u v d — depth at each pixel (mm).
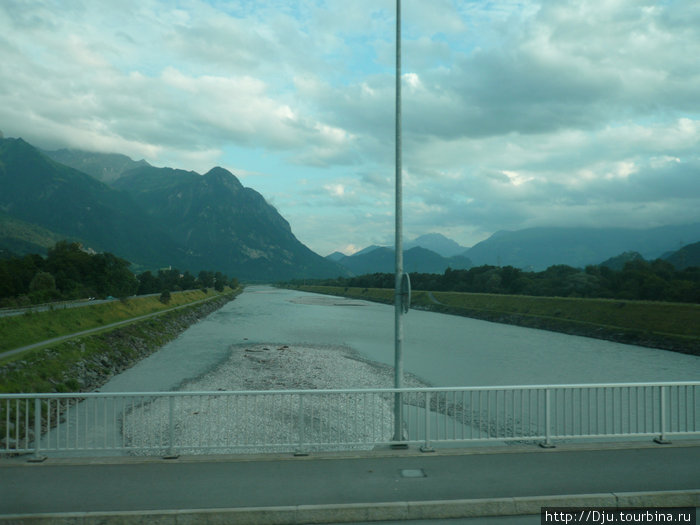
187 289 137500
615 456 9625
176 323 71125
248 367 39312
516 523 7262
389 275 181250
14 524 6898
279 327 74250
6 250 183625
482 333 67812
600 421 21734
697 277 92312
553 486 8156
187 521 7094
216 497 7656
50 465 8969
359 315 98438
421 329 72688
